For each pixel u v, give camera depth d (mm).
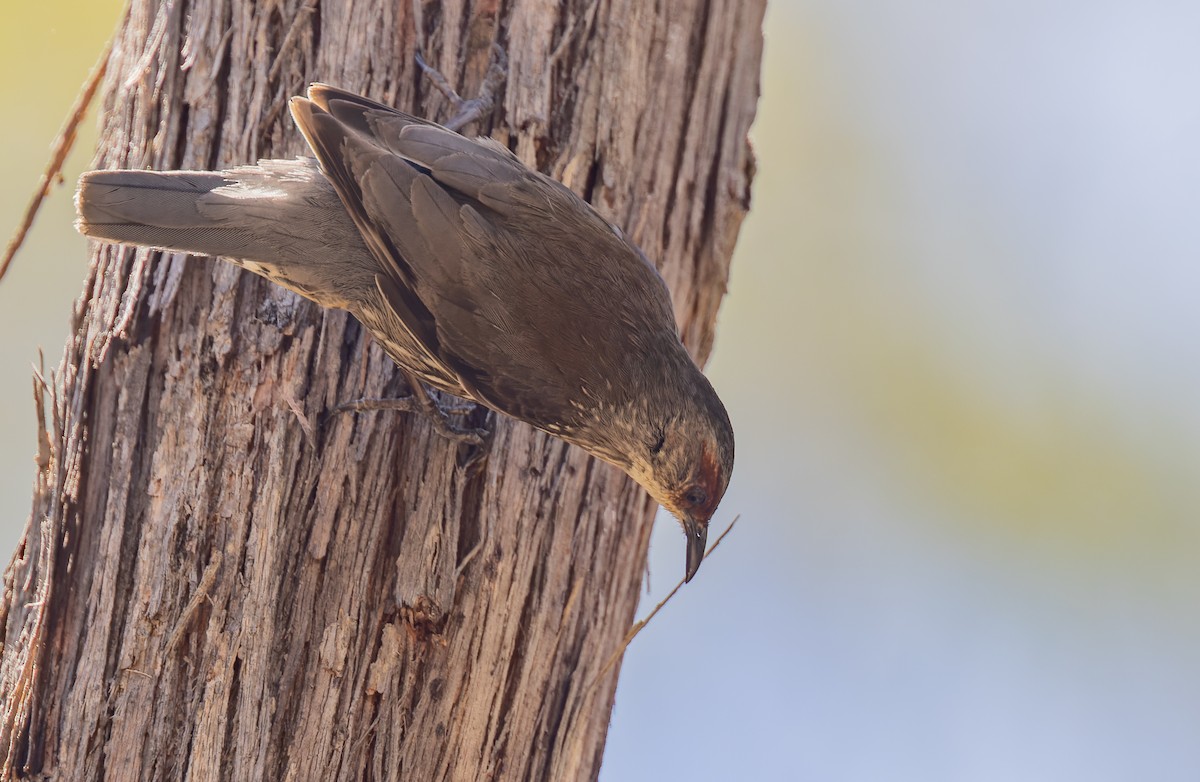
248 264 9305
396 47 10086
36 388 9039
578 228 10062
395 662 9195
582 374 10039
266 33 9789
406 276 9648
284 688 8867
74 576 8812
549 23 10359
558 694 10023
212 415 9078
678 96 10773
